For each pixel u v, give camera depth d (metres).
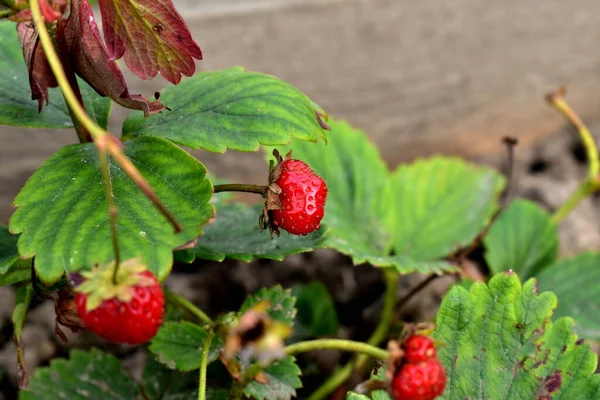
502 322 0.47
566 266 0.61
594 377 0.46
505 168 0.78
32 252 0.41
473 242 0.61
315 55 0.70
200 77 0.49
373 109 0.73
